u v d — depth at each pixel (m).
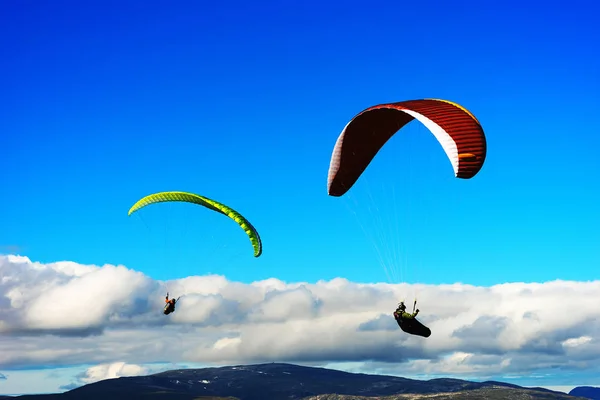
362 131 46.50
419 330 39.25
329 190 51.31
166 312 55.34
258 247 61.78
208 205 61.94
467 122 38.88
